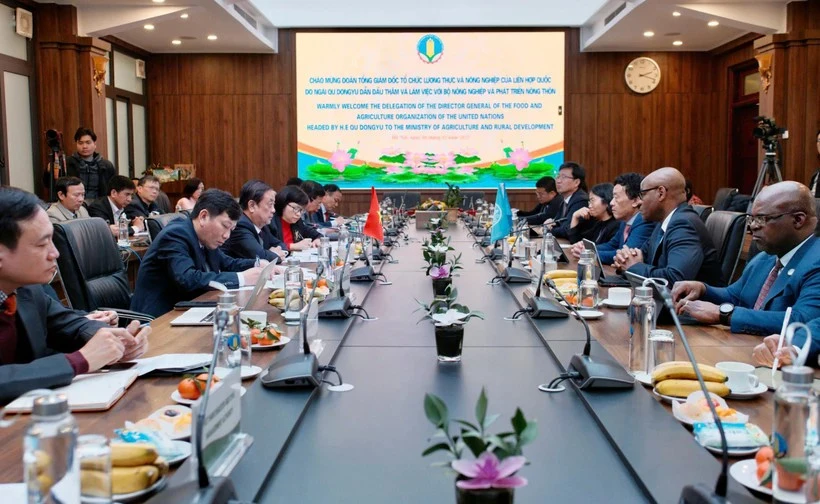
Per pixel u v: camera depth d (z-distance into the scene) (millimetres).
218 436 1283
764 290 2674
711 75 11344
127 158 10758
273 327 2297
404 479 1333
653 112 11359
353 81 11219
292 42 11234
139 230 6547
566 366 2031
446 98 11195
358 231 5773
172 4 8570
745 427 1457
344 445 1493
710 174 11445
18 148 8195
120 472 1211
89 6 8625
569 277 3566
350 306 2881
